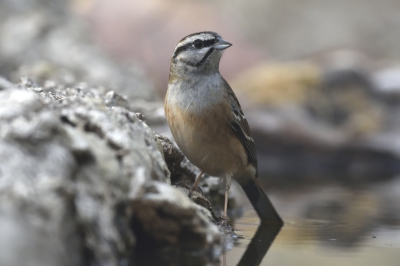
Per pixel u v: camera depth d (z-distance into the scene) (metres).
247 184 10.99
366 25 33.53
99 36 24.05
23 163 5.69
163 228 6.85
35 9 23.20
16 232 5.09
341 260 7.56
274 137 21.39
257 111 22.58
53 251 5.29
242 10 32.12
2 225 5.09
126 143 6.85
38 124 5.95
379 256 7.80
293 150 21.42
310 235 9.32
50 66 18.22
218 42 9.67
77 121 6.89
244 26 31.84
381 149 21.09
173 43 24.20
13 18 22.39
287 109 22.53
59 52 21.00
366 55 32.16
